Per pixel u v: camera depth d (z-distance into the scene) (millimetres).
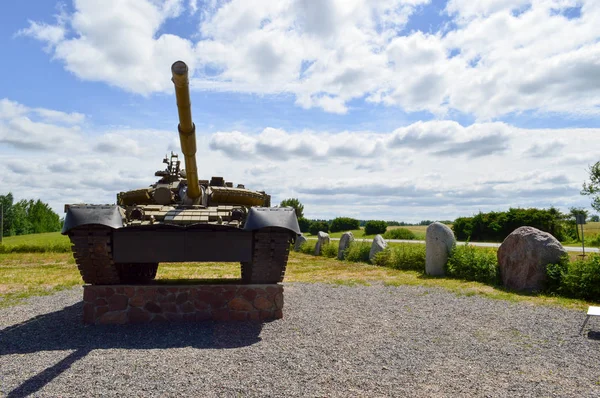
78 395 3916
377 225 39500
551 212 26172
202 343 5684
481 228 27391
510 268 10109
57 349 5410
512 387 4160
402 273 13289
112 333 6203
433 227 12531
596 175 19469
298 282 11594
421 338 5934
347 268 15203
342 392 4008
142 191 8773
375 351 5312
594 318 7113
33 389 4051
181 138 7000
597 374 4543
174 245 6547
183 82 5961
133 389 4055
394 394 3973
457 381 4309
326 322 6871
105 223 6145
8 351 5336
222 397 3881
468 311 7699
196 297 7000
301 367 4691
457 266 11867
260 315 7094
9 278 12844
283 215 6496
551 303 8305
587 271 8844
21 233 66562
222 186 9289
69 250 23953
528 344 5660
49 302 8930
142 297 6895
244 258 6684
